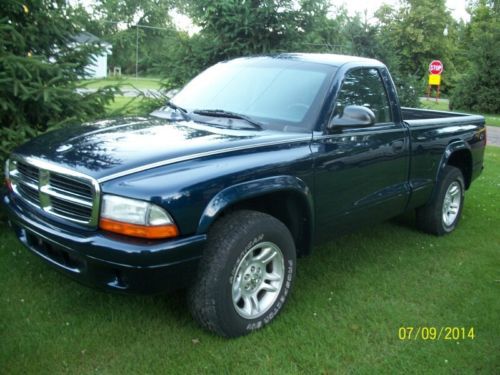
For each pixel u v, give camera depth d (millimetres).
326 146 3689
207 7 7746
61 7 5738
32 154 3299
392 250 4992
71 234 2916
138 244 2756
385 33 12031
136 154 3016
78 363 2955
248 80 4215
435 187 5219
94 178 2828
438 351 3258
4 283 3826
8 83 4812
